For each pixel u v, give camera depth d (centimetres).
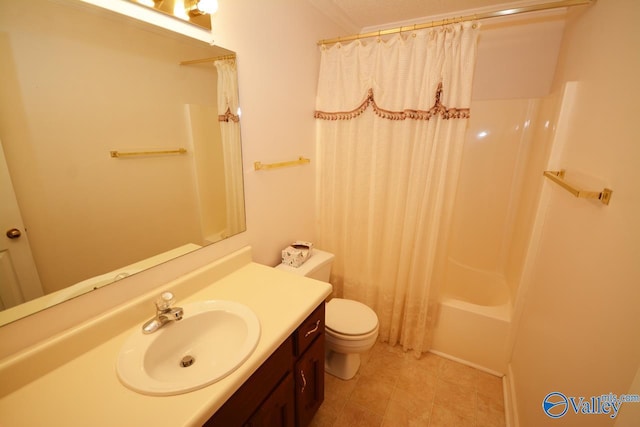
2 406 68
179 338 98
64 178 79
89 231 86
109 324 91
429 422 150
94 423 63
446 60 149
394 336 202
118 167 91
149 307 102
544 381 112
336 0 175
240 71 131
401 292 192
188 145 113
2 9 64
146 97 96
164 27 98
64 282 82
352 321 165
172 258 112
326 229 214
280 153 165
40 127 73
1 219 69
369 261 201
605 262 79
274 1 143
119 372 76
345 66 177
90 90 81
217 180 128
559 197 132
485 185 227
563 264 113
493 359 180
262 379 90
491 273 237
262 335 92
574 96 135
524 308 163
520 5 180
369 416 153
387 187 186
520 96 203
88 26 79
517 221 216
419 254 180
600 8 114
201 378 74
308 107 185
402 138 170
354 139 186
